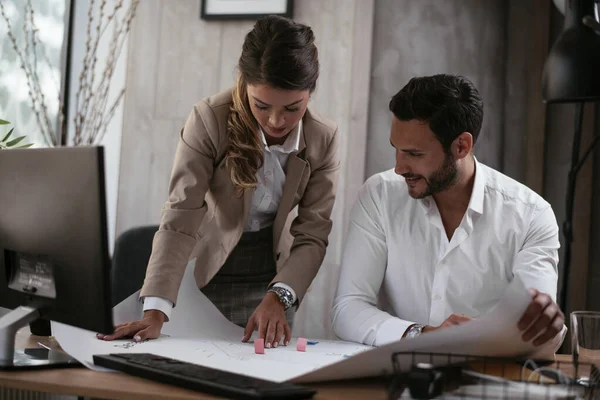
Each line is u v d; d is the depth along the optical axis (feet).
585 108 9.46
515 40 9.73
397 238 5.73
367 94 9.62
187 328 5.42
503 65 9.75
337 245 9.61
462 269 5.57
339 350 4.90
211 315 5.69
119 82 10.36
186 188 5.78
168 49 10.22
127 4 10.36
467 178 5.59
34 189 4.24
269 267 6.52
